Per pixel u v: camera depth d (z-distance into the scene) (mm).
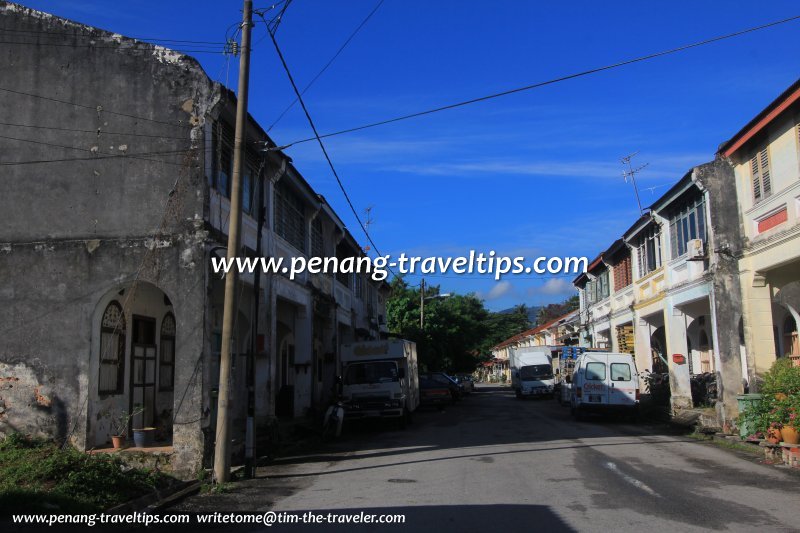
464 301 52344
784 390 12797
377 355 21391
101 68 13227
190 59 13078
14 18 13531
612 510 8430
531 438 17359
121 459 11664
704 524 7629
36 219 12867
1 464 10500
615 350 31406
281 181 18688
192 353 12039
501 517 8156
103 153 12961
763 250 15773
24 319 12555
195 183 12648
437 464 12930
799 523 7652
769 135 15398
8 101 13266
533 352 43375
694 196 19609
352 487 10727
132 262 12492
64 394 12266
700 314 22219
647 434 18234
